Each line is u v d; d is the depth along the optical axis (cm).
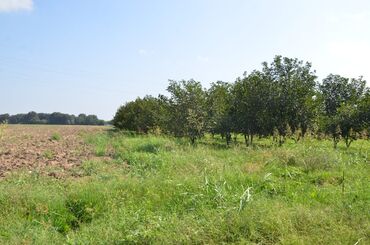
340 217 600
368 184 838
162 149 1453
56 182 895
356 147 2100
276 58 2112
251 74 2166
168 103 2105
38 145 1830
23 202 717
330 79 3075
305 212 589
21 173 976
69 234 610
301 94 2053
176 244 521
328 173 956
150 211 671
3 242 557
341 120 2020
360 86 2970
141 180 882
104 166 1139
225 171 941
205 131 2044
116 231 575
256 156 1195
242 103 2108
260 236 525
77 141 2161
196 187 786
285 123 2023
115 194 768
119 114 3484
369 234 539
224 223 554
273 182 845
